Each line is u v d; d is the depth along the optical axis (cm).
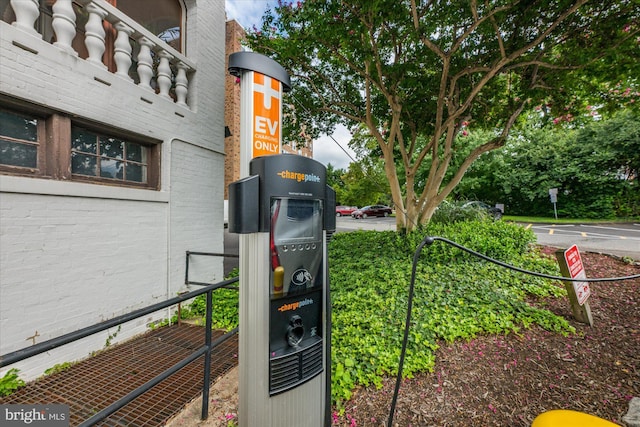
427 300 359
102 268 308
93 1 296
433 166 664
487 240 498
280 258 138
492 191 1925
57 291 270
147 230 359
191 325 371
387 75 591
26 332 248
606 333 302
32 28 254
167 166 387
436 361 257
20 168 255
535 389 226
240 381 142
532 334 300
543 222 1447
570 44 502
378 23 428
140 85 360
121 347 314
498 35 457
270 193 135
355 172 1611
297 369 145
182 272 411
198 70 441
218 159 485
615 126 1416
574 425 127
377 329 296
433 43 532
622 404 208
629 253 632
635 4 409
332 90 711
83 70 289
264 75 159
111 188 314
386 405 209
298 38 498
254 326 135
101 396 234
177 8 439
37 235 255
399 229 718
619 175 1545
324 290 162
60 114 275
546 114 697
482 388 227
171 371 161
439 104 569
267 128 161
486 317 322
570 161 1585
